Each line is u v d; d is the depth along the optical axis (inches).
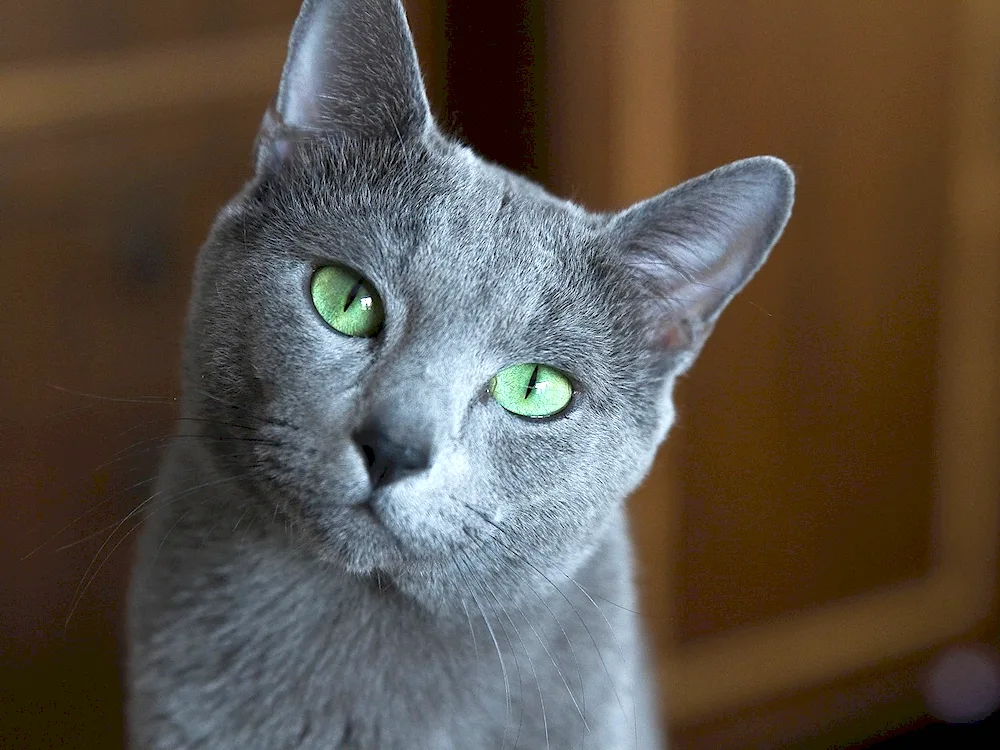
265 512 15.5
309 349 15.2
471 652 16.1
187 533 16.1
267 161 16.0
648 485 22.0
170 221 20.8
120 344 20.7
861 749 24.4
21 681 20.3
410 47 15.7
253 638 15.8
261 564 15.8
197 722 15.9
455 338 15.2
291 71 15.8
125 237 20.6
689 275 16.3
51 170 20.1
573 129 21.0
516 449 15.6
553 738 16.2
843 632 24.0
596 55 20.7
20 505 20.4
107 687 20.0
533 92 21.2
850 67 21.6
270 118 15.9
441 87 21.5
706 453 22.3
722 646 23.3
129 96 20.3
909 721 24.9
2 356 20.2
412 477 14.8
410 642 15.9
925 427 23.7
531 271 15.6
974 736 24.8
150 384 20.6
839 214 22.1
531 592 16.1
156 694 16.0
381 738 16.0
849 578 23.9
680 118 20.9
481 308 15.4
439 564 15.3
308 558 15.7
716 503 22.6
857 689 24.4
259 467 15.2
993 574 25.0
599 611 16.8
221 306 15.7
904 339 23.1
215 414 15.6
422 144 15.9
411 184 15.7
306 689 15.9
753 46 21.0
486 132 21.5
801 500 23.2
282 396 15.1
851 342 22.8
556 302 15.7
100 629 19.9
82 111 20.1
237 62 20.7
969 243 23.0
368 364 15.2
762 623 23.5
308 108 16.0
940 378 23.5
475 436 15.4
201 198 20.8
